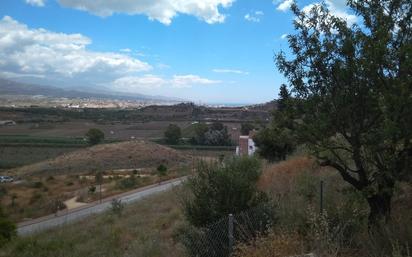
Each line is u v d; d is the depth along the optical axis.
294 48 7.66
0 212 22.91
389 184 7.16
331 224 7.38
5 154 115.88
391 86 6.59
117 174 80.06
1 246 16.84
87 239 16.47
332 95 7.34
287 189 12.43
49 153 117.75
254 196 9.77
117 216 23.08
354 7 7.27
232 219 7.95
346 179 7.73
